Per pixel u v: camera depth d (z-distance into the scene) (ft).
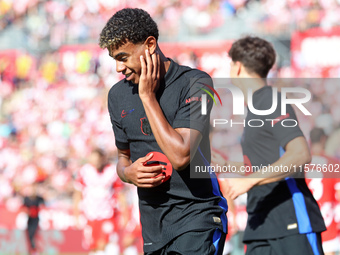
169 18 159.74
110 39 32.14
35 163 138.62
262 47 45.96
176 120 33.04
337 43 129.80
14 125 162.09
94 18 174.19
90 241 91.15
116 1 172.96
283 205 42.78
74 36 172.86
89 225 90.79
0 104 168.96
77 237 101.76
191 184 33.81
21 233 107.34
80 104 157.99
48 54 171.22
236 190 40.40
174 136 31.71
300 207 42.60
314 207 43.42
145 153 34.58
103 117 149.18
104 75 161.58
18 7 183.73
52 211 104.37
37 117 160.97
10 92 170.81
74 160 137.08
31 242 103.65
